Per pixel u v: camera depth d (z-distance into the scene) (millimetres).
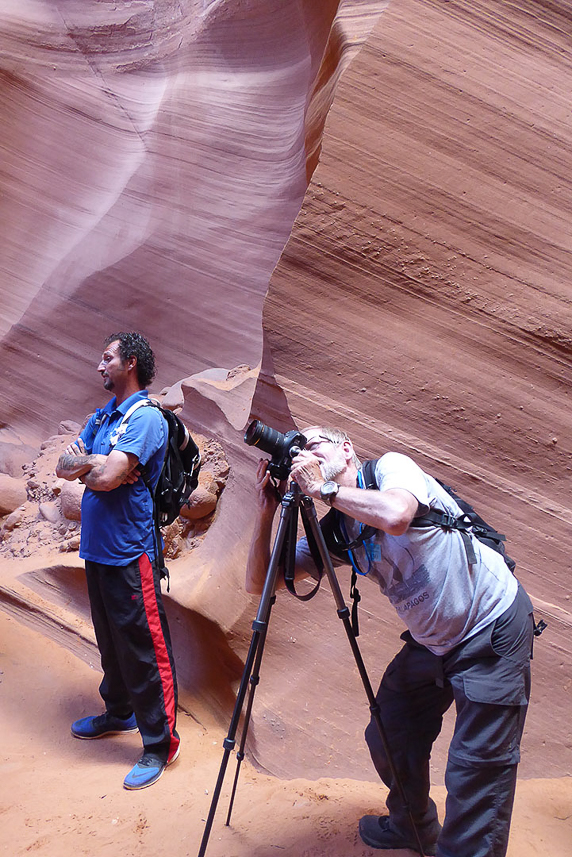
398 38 2893
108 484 2730
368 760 2932
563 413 2969
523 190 2926
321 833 2398
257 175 5516
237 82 5812
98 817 2512
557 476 2980
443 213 2922
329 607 3072
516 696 1913
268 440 2076
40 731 3182
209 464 4148
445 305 2949
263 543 2258
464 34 2910
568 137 2926
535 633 2139
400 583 1997
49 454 5312
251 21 5672
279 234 5328
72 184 6801
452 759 1936
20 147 6844
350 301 2961
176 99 6000
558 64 2932
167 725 2859
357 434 2969
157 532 2953
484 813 1898
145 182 6035
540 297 2939
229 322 5492
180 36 6602
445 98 2900
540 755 2934
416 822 2273
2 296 6723
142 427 2830
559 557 2980
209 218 5645
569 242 2930
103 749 3064
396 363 2965
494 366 2963
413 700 2256
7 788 2703
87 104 6855
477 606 1962
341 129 2900
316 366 2984
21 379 6094
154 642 2857
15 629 3889
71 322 5957
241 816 2529
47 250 6754
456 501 2146
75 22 6922
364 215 2916
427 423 2973
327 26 4008
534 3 2900
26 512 4789
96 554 2844
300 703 3031
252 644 2102
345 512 1902
